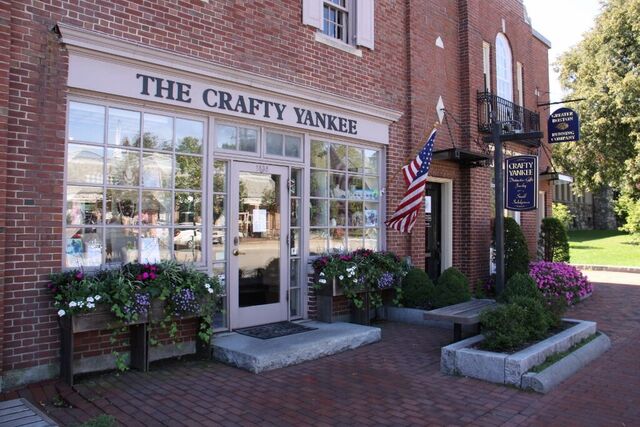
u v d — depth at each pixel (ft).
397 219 28.66
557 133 43.01
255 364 18.16
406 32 31.48
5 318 15.70
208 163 21.09
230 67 21.33
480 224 36.50
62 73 17.01
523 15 45.80
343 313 26.17
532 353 17.80
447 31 35.12
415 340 23.36
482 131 36.91
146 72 19.03
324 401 15.62
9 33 15.70
